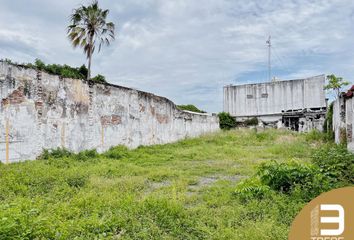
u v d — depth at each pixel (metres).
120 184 6.36
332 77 22.03
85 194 5.43
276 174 5.56
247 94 33.41
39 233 3.38
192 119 21.77
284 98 31.39
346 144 10.92
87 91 11.07
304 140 17.16
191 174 7.97
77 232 3.67
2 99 8.01
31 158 8.77
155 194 5.64
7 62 8.18
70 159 9.11
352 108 9.70
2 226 3.21
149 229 3.87
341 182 5.50
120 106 12.94
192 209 4.69
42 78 9.23
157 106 16.34
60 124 9.85
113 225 3.91
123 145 12.78
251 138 19.06
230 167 9.01
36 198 5.02
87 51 24.16
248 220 4.21
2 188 5.50
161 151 13.19
